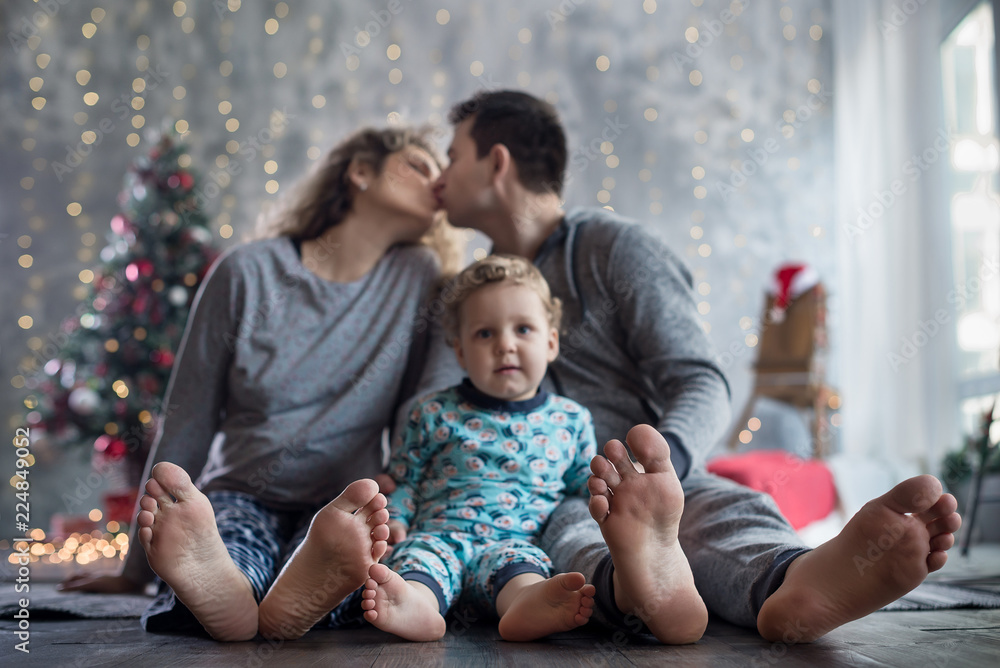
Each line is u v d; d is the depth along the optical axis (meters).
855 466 2.71
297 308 1.28
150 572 1.28
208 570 0.78
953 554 2.06
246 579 0.85
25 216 4.03
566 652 0.76
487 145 1.32
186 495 0.76
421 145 1.41
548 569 0.92
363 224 1.33
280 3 4.15
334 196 1.35
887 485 2.64
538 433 1.08
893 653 0.73
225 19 4.15
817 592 0.74
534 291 1.13
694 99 4.03
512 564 0.91
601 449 1.20
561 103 4.03
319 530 0.77
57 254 4.02
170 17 4.16
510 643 0.82
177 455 1.25
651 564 0.76
